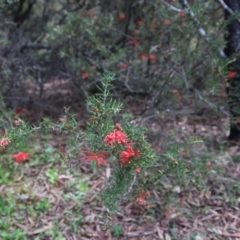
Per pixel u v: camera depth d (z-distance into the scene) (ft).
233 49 12.22
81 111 14.88
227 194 11.13
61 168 12.19
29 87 15.69
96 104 7.59
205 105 12.96
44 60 15.40
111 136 7.07
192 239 9.80
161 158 10.96
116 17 15.67
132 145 7.53
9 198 11.02
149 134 12.00
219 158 12.52
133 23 15.62
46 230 10.08
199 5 11.17
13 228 10.13
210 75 12.29
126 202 10.73
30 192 11.28
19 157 10.04
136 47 14.58
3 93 14.14
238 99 11.81
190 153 11.57
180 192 11.10
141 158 7.61
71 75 14.90
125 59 14.57
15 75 14.42
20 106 14.85
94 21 14.80
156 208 10.62
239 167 12.21
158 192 11.04
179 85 12.62
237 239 9.80
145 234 9.95
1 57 13.67
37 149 13.11
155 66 13.99
